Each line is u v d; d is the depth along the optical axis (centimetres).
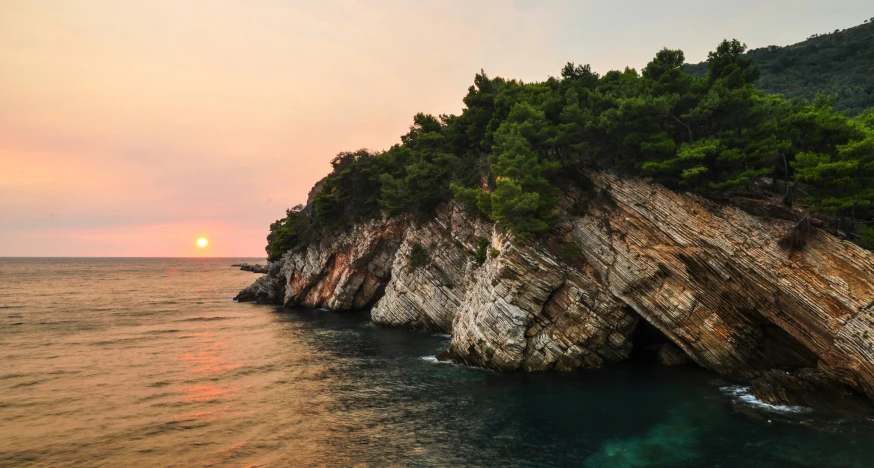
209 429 2742
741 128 3797
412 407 3069
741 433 2470
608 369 3841
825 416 2653
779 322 3147
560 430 2612
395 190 6538
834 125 3384
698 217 3506
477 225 5334
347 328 6353
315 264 8400
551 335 3866
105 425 2811
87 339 5600
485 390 3375
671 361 3975
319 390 3497
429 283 5909
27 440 2584
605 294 3869
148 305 9212
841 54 10344
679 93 4131
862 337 2686
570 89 4634
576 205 4256
